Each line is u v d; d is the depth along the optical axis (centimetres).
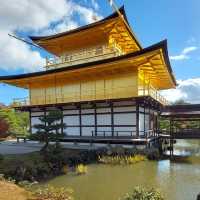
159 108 3516
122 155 2294
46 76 3216
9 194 981
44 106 3291
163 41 2205
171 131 2770
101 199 1283
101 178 1706
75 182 1608
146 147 2577
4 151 2400
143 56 2394
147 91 2861
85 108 3083
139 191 1068
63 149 2352
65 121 3231
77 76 3195
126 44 3638
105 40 3269
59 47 3716
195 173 1878
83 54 3269
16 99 3625
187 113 2745
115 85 2917
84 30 3156
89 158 2236
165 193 1379
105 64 2659
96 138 2797
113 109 2869
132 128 2714
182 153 3022
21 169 1582
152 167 2084
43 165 1773
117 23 2988
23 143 3275
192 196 1327
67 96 3294
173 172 1911
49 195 1034
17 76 3444
